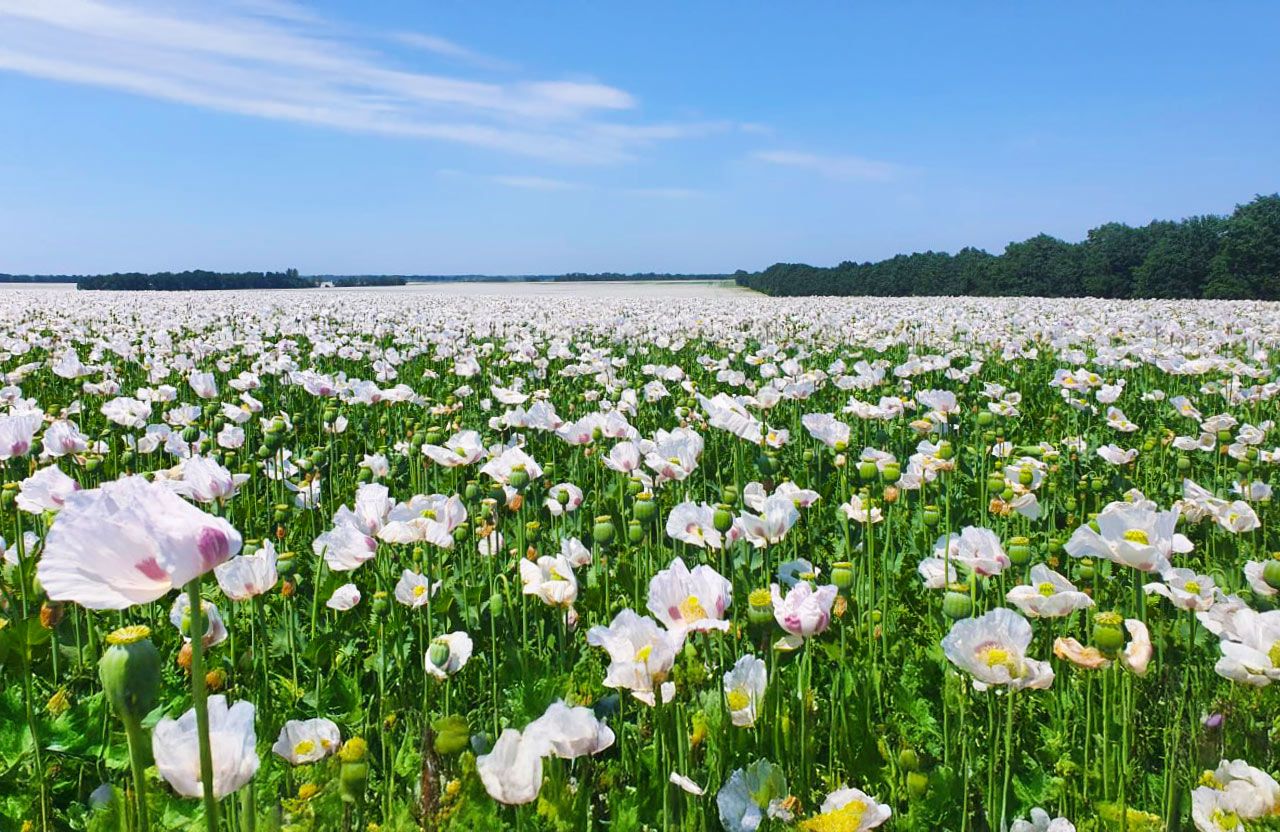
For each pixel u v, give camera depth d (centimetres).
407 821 238
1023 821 252
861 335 1933
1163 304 3766
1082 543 299
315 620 414
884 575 425
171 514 168
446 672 308
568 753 240
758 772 250
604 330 2153
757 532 357
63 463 627
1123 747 280
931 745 326
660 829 269
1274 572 327
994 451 695
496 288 8944
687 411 820
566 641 403
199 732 170
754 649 379
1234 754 292
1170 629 394
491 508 464
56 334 2020
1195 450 769
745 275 9881
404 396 823
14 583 396
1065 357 1331
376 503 392
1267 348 1669
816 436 595
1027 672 255
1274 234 6050
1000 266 6681
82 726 307
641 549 473
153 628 404
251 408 805
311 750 269
